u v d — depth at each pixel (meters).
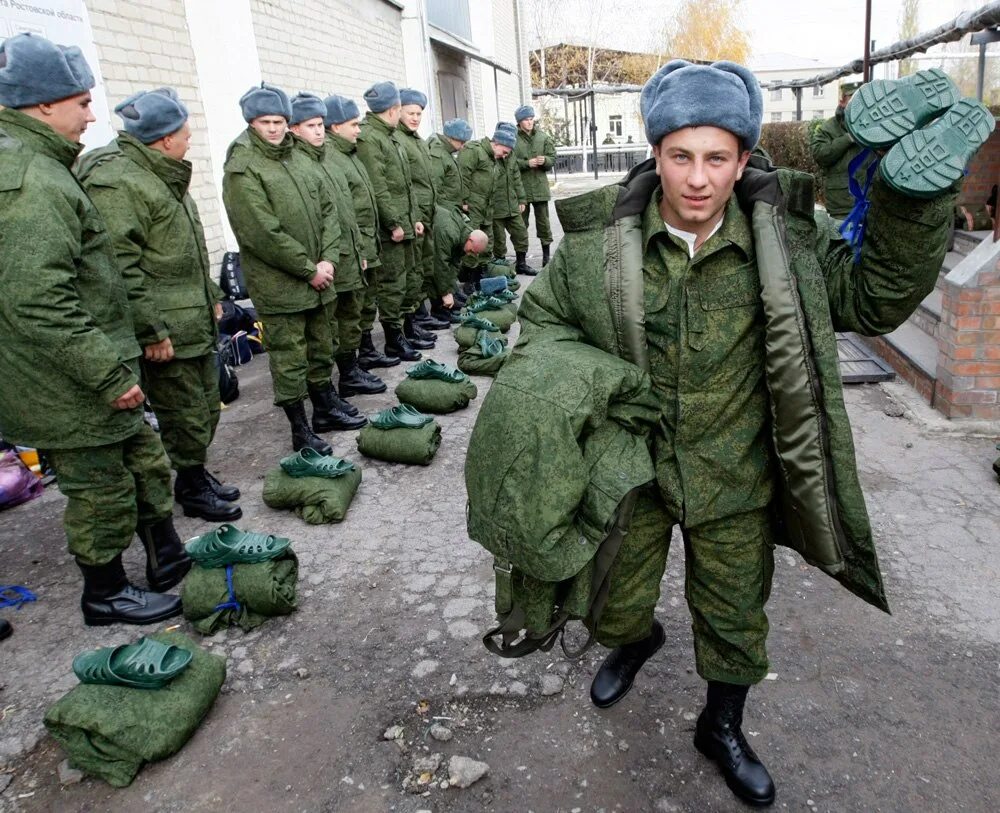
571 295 1.83
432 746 2.33
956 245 7.12
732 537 1.88
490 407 1.74
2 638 2.93
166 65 6.43
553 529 1.64
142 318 3.30
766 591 1.98
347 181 5.57
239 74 6.98
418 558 3.41
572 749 2.29
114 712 2.23
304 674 2.66
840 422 1.69
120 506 2.86
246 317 6.99
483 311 7.50
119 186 3.32
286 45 8.07
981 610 2.87
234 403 5.71
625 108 48.50
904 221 1.51
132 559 3.52
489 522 1.71
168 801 2.16
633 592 2.00
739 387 1.78
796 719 2.37
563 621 1.82
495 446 1.70
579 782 2.17
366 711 2.48
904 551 3.28
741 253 1.72
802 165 15.08
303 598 3.13
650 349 1.82
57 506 4.10
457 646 2.79
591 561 1.78
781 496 1.85
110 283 2.84
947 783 2.12
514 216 9.91
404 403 5.32
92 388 2.62
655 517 1.93
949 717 2.36
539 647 1.92
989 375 4.47
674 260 1.75
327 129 5.79
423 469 4.36
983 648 2.67
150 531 3.16
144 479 3.03
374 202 5.94
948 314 4.53
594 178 28.52
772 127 17.03
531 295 1.94
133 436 2.88
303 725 2.43
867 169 1.65
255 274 4.36
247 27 7.05
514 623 1.83
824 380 1.66
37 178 2.50
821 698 2.46
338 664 2.71
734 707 2.09
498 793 2.15
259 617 2.94
